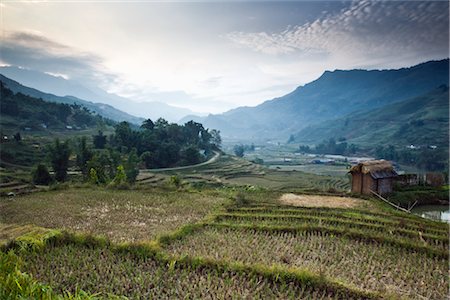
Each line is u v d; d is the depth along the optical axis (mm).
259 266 11180
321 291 10125
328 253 13969
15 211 21469
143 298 9633
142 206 23188
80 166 52844
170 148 75312
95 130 104188
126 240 14969
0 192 28641
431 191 28906
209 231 17094
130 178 49188
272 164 125125
